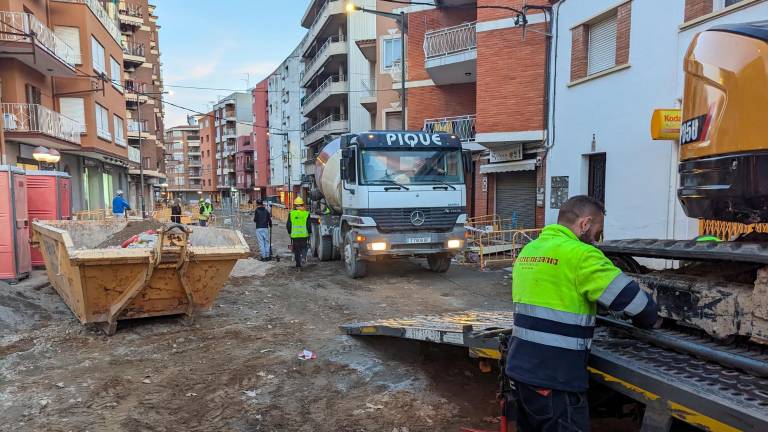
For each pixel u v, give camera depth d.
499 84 14.70
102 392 4.56
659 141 9.73
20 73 20.72
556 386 2.30
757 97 2.41
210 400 4.43
